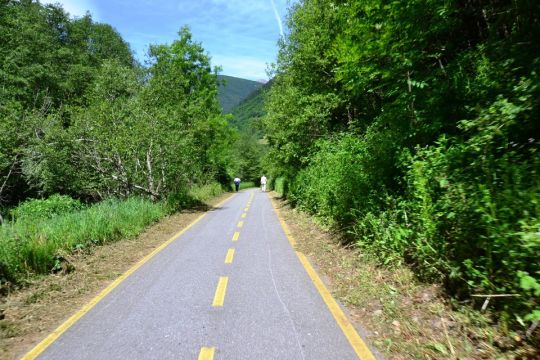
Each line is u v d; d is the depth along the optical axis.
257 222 15.82
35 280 7.22
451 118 6.66
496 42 6.24
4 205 22.06
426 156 6.20
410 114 7.50
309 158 17.59
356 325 4.97
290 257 9.01
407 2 6.59
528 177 4.25
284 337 4.64
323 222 12.65
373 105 15.79
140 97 19.91
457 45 7.67
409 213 6.81
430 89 7.09
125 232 12.18
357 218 8.81
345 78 8.77
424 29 7.02
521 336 3.95
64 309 5.90
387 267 6.70
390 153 7.92
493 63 5.98
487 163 4.63
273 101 21.20
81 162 18.80
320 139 16.77
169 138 19.55
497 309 4.45
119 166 18.72
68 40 38.53
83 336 4.82
